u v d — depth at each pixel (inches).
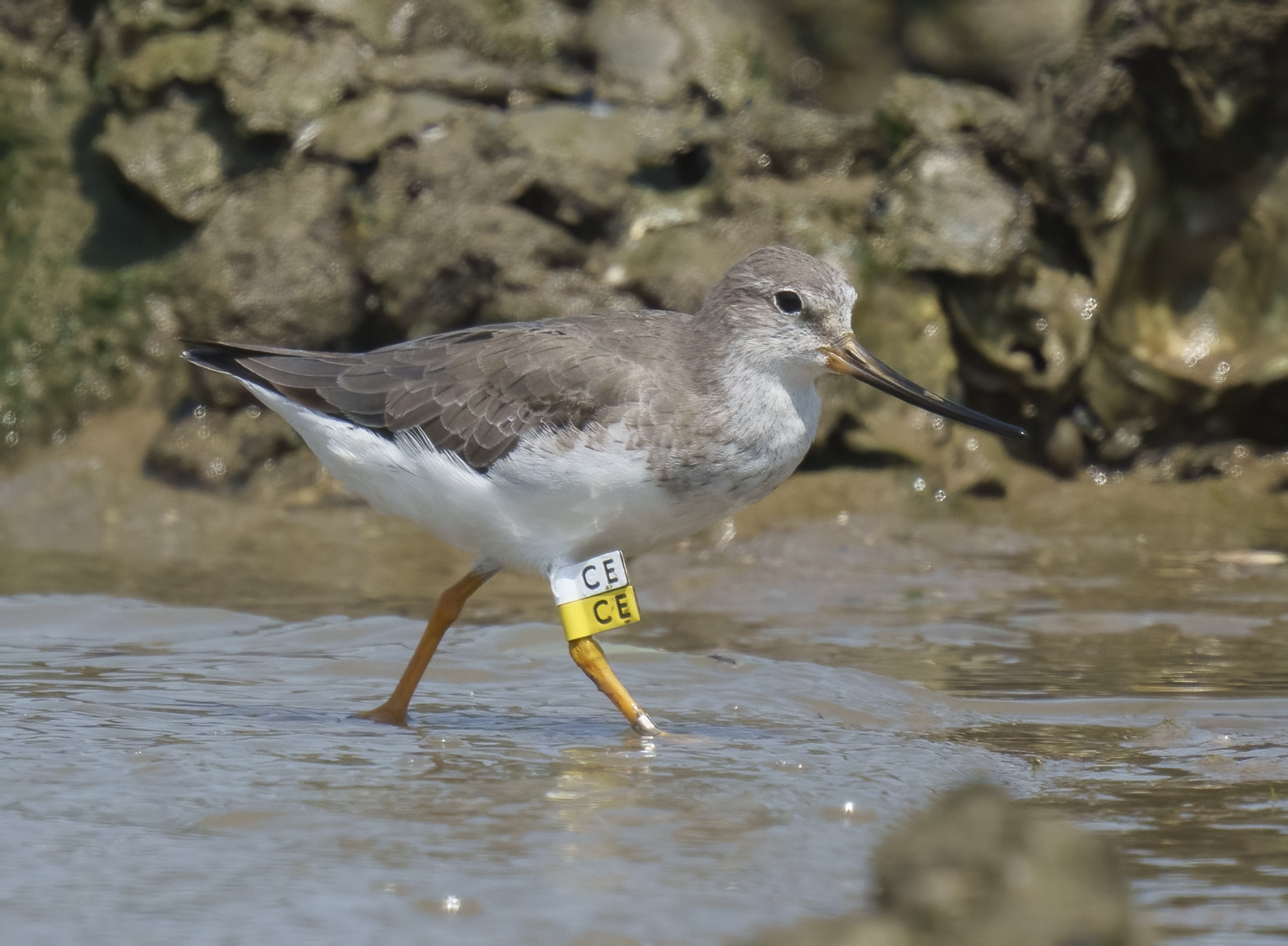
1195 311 678.5
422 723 339.3
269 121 677.3
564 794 278.5
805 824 260.2
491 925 213.0
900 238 657.6
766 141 691.4
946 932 174.1
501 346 354.0
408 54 708.7
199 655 405.1
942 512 619.2
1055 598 490.9
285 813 262.7
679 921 214.7
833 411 632.4
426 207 651.5
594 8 714.8
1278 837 257.9
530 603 491.8
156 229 703.1
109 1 694.5
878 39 792.9
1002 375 661.3
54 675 376.5
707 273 637.9
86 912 217.3
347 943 207.2
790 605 486.3
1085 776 297.4
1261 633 439.5
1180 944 211.9
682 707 357.1
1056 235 671.8
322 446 366.9
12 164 722.2
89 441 675.4
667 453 340.8
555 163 643.5
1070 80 656.4
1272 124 654.5
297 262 661.9
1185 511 625.6
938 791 283.3
